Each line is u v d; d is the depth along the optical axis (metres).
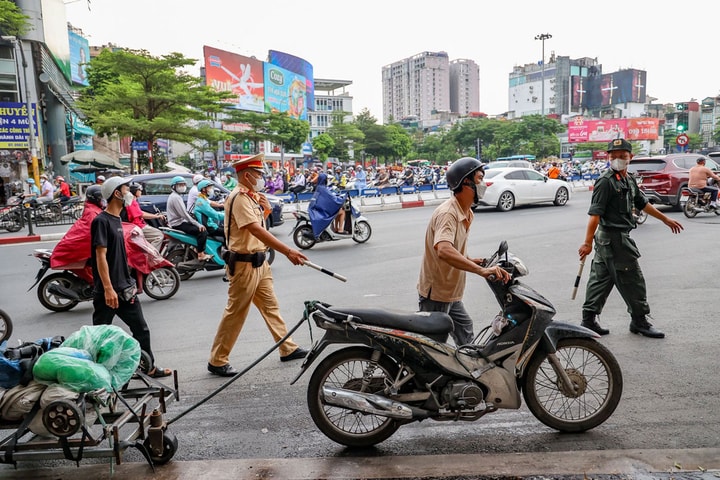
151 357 5.03
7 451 3.03
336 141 87.56
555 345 3.63
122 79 28.77
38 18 31.53
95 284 4.73
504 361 3.59
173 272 8.41
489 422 3.98
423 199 24.53
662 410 4.03
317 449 3.65
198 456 3.60
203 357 5.61
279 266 10.56
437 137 122.50
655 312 6.55
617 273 5.57
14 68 27.69
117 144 51.81
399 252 11.55
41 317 7.58
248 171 4.88
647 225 14.09
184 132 29.77
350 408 3.44
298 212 12.55
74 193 26.92
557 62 173.88
